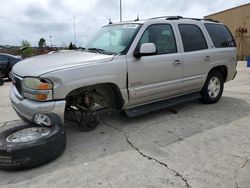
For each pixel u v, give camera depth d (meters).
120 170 3.23
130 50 4.47
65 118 4.53
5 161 3.18
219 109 5.77
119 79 4.33
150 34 4.82
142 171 3.19
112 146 3.94
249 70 15.41
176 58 5.11
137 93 4.61
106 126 4.80
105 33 5.25
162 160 3.45
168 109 5.77
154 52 4.51
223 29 6.51
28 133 3.63
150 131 4.51
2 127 4.91
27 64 4.21
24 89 3.89
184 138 4.18
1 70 12.33
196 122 4.92
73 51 4.88
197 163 3.35
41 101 3.70
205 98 6.09
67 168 3.32
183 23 5.48
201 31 5.83
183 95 5.68
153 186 2.88
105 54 4.41
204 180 2.96
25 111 3.86
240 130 4.48
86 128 4.50
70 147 3.93
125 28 4.93
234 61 6.63
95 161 3.48
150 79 4.75
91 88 4.38
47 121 3.65
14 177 3.16
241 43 31.83
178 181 2.96
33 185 2.98
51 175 3.17
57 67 3.80
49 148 3.38
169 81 5.08
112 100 4.62
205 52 5.73
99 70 4.07
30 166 3.28
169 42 5.12
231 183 2.90
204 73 5.78
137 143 4.02
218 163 3.34
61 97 3.76
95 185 2.93
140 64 4.55
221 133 4.35
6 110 6.21
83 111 4.43
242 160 3.41
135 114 4.68
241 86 8.89
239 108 5.85
